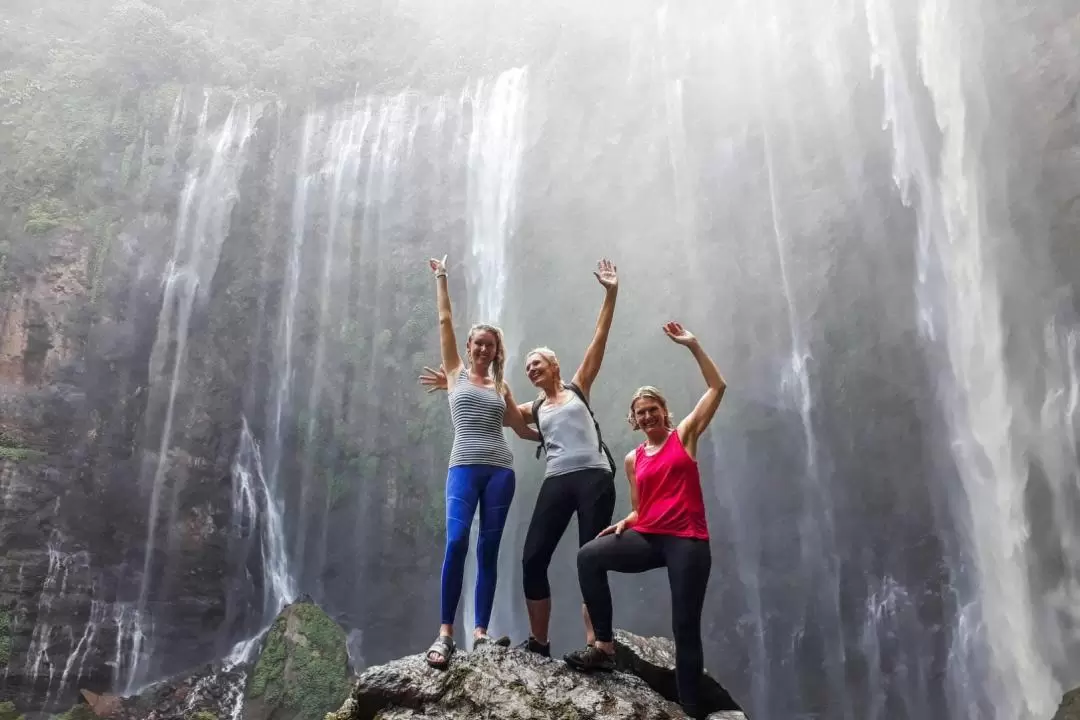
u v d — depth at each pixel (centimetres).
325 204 2461
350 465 2256
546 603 422
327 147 2527
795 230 2283
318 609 1891
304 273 2378
